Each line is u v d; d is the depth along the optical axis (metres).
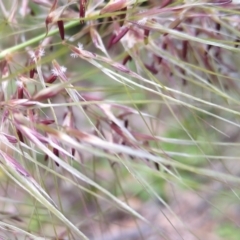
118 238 0.60
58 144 0.32
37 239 0.33
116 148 0.29
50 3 0.38
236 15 0.36
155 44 0.37
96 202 0.38
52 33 0.36
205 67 0.38
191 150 0.59
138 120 0.48
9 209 0.41
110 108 0.35
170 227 0.60
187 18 0.36
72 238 0.36
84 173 0.37
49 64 0.37
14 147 0.32
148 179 0.66
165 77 0.39
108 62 0.33
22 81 0.33
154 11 0.33
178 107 0.40
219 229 0.62
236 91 0.39
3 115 0.32
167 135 0.63
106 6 0.33
